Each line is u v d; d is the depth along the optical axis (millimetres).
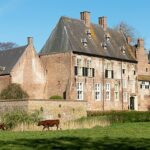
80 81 60219
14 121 34438
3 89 55469
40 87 60469
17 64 57875
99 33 67250
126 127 30469
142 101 70875
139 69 71625
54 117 43688
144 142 20469
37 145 19109
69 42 60000
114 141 20812
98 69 63312
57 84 60031
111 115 44688
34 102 41969
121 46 69438
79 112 46656
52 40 62344
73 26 63000
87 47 62188
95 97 62438
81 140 21219
